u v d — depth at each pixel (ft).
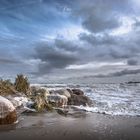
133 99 67.46
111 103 58.59
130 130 27.27
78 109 48.06
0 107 29.58
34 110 41.32
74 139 22.77
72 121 33.47
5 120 29.50
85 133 25.40
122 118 37.47
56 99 50.65
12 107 30.71
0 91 49.49
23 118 34.60
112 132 26.11
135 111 46.32
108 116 39.70
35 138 22.99
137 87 124.16
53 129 27.30
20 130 26.37
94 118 37.19
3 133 24.93
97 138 23.29
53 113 40.75
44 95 49.34
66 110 44.91
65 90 61.16
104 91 95.71
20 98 46.85
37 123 31.01
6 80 59.00
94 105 55.98
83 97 58.18
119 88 116.78
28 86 60.75
